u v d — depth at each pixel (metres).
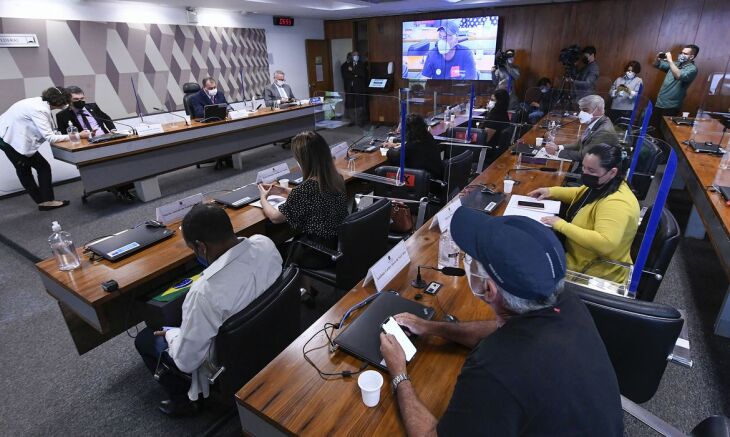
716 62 5.54
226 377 1.29
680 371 1.88
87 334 1.76
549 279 0.70
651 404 1.71
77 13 4.85
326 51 8.87
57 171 4.91
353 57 8.09
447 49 7.41
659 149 2.91
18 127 3.71
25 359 2.03
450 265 1.57
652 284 1.59
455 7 6.84
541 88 5.99
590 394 0.65
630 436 1.56
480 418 0.64
